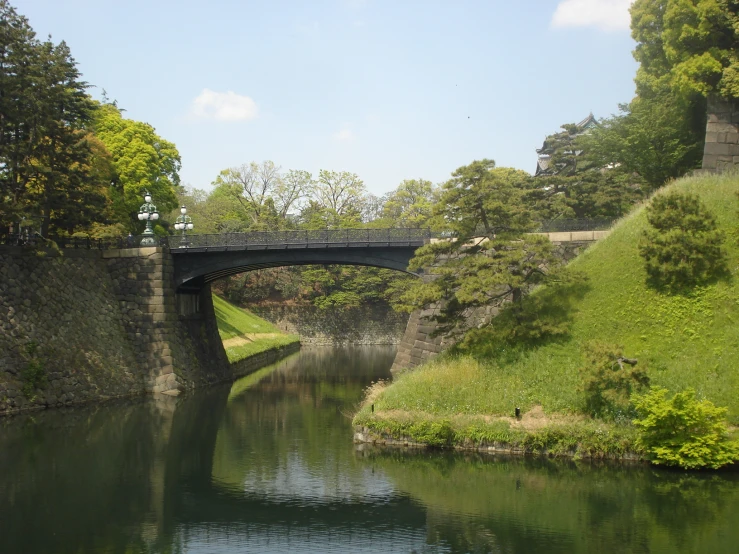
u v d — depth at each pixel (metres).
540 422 23.22
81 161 38.25
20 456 24.27
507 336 27.92
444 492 19.69
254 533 17.03
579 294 28.25
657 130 39.66
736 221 27.97
